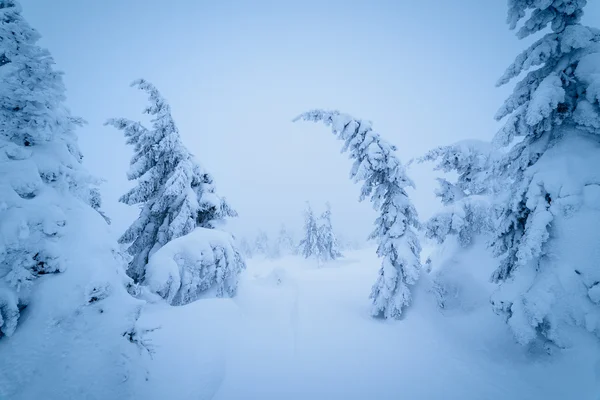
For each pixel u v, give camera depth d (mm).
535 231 7980
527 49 8742
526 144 9523
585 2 7707
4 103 6215
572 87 8453
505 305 8445
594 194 7535
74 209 6973
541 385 7430
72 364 5410
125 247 17172
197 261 11922
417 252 12445
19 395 4945
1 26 5914
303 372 8727
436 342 10164
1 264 5551
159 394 6426
